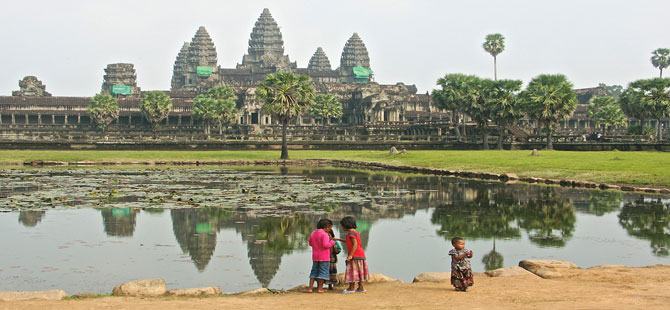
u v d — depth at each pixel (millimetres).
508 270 21266
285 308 16469
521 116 141125
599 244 29500
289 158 111938
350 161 101000
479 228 34125
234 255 27188
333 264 20594
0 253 27406
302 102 110625
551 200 45969
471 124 173375
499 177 67375
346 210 40750
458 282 18578
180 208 40938
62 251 27875
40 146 131625
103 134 188500
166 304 16984
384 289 19312
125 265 25359
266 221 35812
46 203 43094
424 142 145875
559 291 17984
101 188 54531
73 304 16906
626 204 43250
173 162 100312
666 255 27078
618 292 17703
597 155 99625
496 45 173375
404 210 41062
